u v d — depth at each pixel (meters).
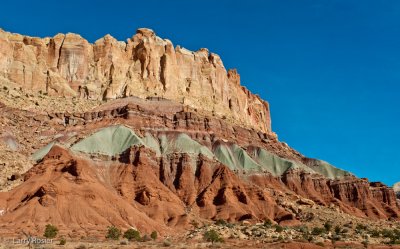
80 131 156.00
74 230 99.12
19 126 151.25
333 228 124.75
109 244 84.25
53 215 102.50
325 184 174.00
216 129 177.50
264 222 125.38
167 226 119.25
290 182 165.88
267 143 192.38
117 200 117.19
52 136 152.50
